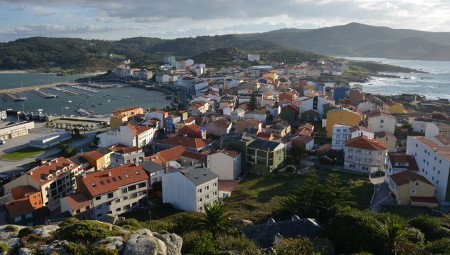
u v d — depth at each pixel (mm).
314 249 54812
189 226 72625
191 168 112438
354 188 112750
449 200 99688
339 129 151000
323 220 79250
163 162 134000
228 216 74500
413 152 118812
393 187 104562
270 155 132125
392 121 173875
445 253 53938
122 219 67438
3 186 128250
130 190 108500
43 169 123438
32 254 40219
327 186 92250
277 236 62156
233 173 129625
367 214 66500
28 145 197375
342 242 59031
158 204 111750
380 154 128125
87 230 44406
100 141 178500
